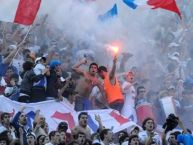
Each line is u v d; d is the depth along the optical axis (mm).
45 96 26797
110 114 27391
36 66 26703
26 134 24344
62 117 26703
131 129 27000
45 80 26797
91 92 27844
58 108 26766
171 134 25750
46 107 26594
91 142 24750
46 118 26469
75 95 27438
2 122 24203
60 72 27031
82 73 27844
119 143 25594
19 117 24453
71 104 27266
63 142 24188
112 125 27234
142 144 25391
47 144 23797
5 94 26766
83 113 25375
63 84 27422
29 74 26547
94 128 27016
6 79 27516
